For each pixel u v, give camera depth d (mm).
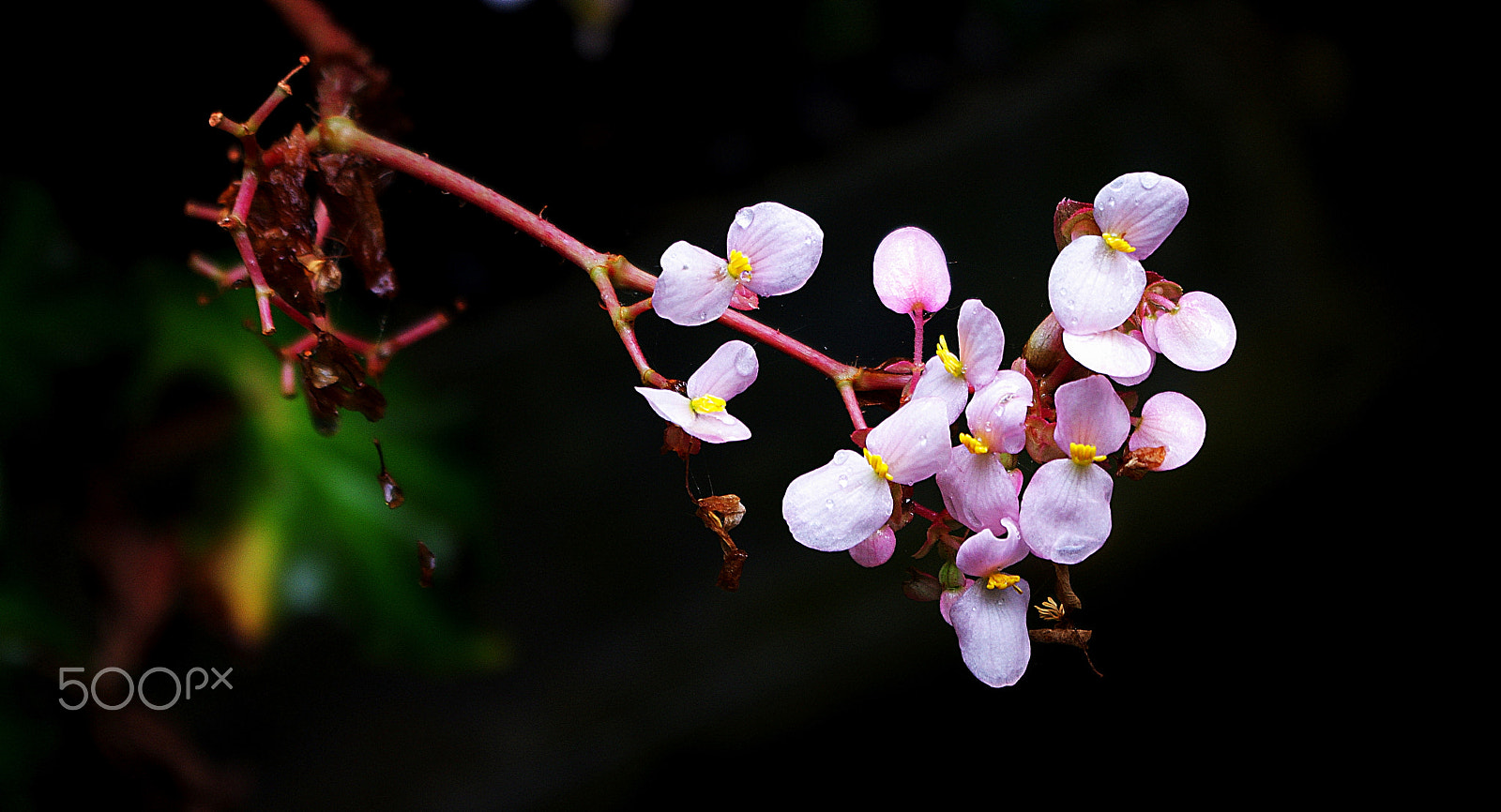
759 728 1451
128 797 951
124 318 932
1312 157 1933
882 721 1524
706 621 1479
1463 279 1835
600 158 1674
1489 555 1688
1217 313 739
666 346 1667
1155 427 742
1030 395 732
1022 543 735
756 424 1620
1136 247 735
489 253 1585
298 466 1018
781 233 740
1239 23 2031
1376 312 1780
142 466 954
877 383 749
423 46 1416
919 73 2021
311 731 1359
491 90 1501
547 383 1670
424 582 768
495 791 1343
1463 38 2002
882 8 2021
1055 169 1908
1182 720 1610
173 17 1125
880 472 736
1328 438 1710
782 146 1932
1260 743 1610
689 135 1846
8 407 890
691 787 1424
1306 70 2020
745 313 777
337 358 758
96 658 929
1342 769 1594
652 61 1807
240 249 761
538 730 1389
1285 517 1705
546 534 1554
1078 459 732
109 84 1089
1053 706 1603
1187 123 1932
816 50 1983
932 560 1474
